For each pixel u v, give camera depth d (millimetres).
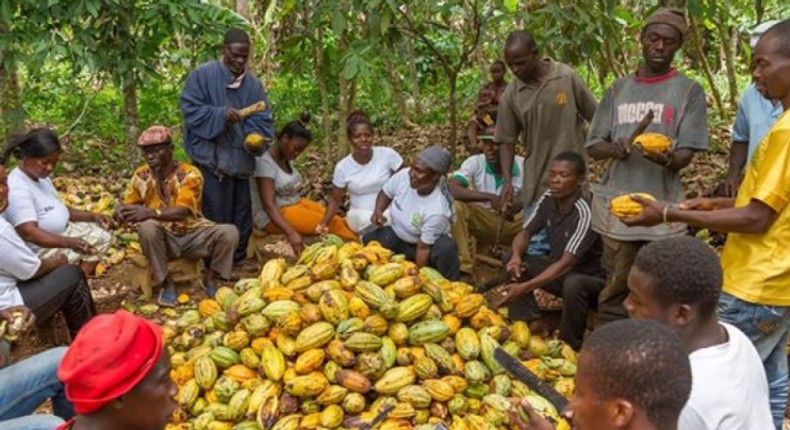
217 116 5688
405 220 5195
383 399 3693
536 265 4883
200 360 3908
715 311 2338
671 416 1853
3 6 6402
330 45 7918
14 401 3391
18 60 6777
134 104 7777
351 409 3641
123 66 7191
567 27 7250
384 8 6016
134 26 7375
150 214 5352
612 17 7027
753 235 3240
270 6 8969
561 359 4227
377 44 6496
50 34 6754
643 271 2342
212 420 3707
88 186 7672
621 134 4375
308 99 10562
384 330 3838
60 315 5125
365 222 6000
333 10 6242
